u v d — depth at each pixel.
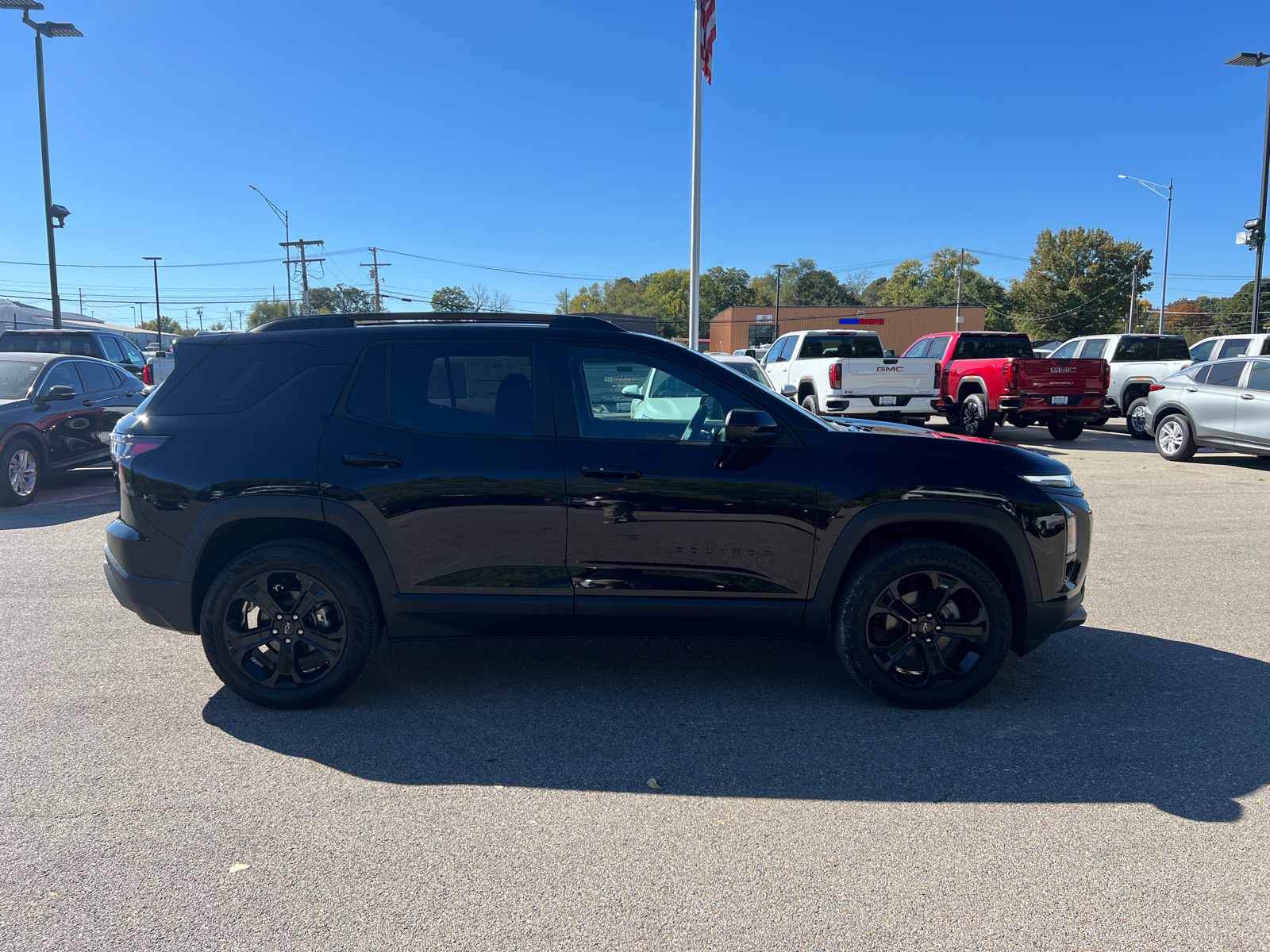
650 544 3.73
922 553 3.70
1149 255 79.12
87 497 9.80
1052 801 3.02
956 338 16.80
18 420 9.22
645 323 50.91
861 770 3.25
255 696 3.79
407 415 3.80
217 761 3.33
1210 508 8.90
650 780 3.18
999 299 109.75
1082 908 2.42
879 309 75.00
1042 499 3.77
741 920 2.37
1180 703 3.90
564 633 3.84
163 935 2.30
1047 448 14.56
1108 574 6.26
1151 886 2.52
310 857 2.68
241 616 3.78
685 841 2.77
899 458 3.79
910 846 2.73
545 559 3.74
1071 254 80.12
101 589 5.79
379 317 4.11
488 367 3.85
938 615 3.79
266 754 3.40
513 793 3.08
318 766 3.29
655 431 3.87
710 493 3.71
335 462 3.71
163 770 3.25
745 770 3.26
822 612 3.80
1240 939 2.28
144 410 3.92
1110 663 4.43
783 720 3.71
